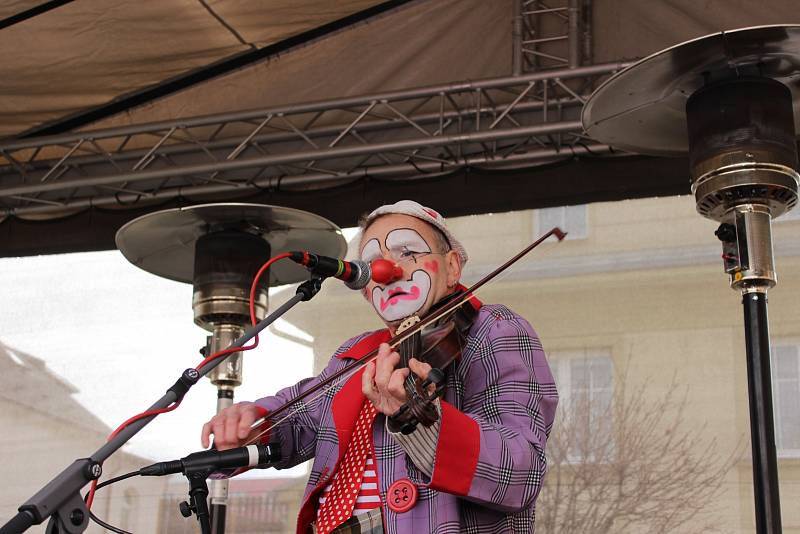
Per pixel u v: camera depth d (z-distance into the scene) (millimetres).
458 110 4461
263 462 2277
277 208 3912
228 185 4820
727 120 3111
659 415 4242
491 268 4668
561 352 4445
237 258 4023
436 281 2463
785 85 3193
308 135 4781
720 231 3100
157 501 4637
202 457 2225
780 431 4008
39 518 1884
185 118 4688
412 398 1943
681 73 3143
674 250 4441
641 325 4379
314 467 2387
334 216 4699
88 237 5027
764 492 2854
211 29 4562
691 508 4102
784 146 3100
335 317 4746
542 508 4270
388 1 4523
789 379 4047
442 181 4578
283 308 2322
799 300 4121
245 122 4777
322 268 2355
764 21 4184
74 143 4828
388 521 2164
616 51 4430
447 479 2010
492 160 4480
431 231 2535
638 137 3479
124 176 4680
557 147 4406
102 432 4867
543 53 4512
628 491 4180
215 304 3998
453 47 4629
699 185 3150
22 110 5012
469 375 2279
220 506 3951
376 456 2252
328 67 4770
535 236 4672
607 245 4539
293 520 4547
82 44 4609
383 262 2432
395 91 4426
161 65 4770
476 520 2191
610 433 4281
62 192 5078
